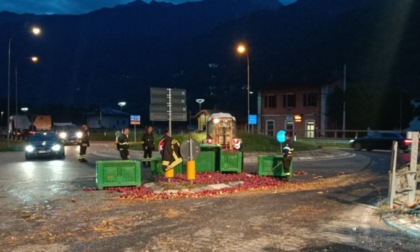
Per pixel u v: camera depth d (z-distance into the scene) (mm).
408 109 55906
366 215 9336
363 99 52781
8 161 23906
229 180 14367
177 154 13867
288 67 116438
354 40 107312
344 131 45344
